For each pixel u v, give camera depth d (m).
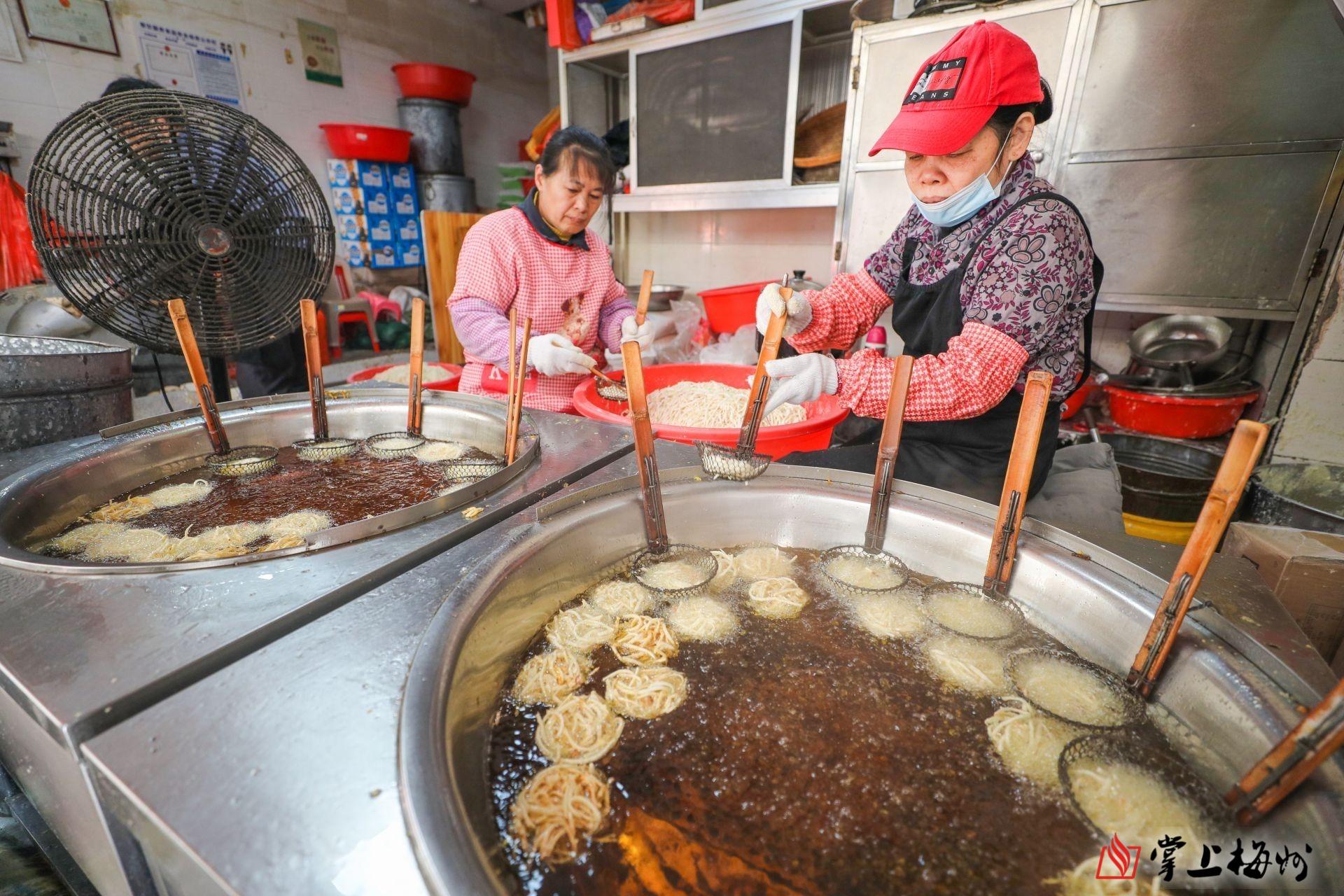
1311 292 2.26
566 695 0.85
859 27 2.77
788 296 1.73
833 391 1.42
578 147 2.01
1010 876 0.62
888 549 1.18
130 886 0.64
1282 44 2.11
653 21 3.48
